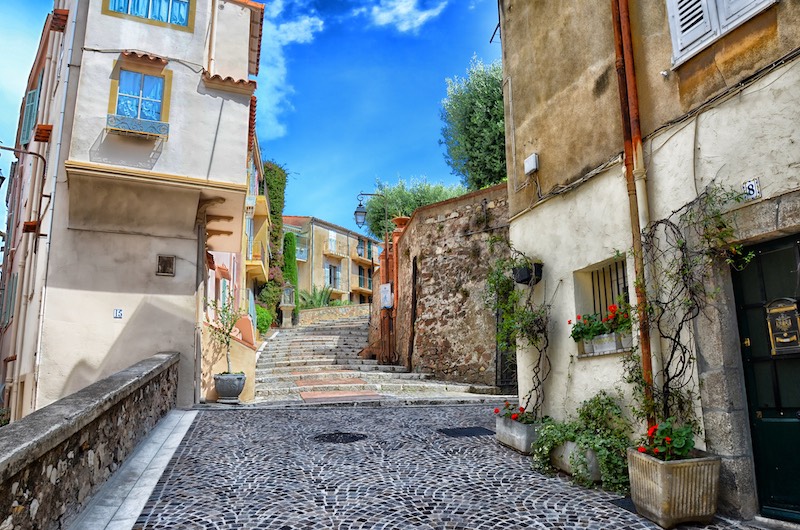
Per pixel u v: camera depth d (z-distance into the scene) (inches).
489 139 697.0
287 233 1254.9
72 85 363.6
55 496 126.8
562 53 241.6
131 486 175.9
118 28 362.0
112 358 345.1
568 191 228.5
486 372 503.5
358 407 379.6
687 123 167.9
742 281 156.1
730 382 149.8
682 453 145.9
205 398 415.8
